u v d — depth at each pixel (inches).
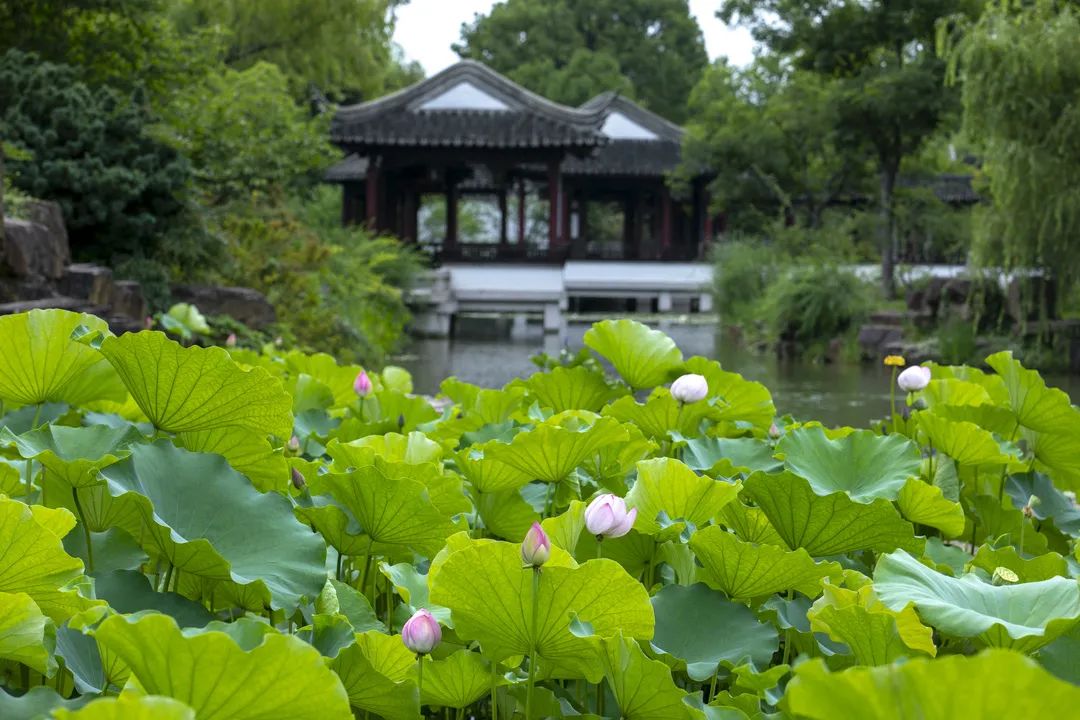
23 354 82.5
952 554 90.9
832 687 34.7
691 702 57.8
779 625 72.2
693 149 1274.6
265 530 66.2
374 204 1149.7
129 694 43.3
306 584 64.2
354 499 73.0
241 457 78.6
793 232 1139.9
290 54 1103.0
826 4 1047.6
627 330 130.6
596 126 1144.8
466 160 1148.5
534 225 2423.7
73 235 478.6
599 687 68.8
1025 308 703.1
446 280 1067.9
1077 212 649.6
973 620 54.2
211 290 502.9
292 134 689.6
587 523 64.1
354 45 1143.0
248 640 47.1
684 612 68.9
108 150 485.7
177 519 65.5
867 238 1251.2
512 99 1152.2
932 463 111.8
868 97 999.6
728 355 852.0
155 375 72.3
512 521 90.6
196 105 633.6
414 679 61.8
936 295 808.3
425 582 71.9
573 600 57.7
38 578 55.5
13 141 473.4
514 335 1080.2
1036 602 58.3
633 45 2215.8
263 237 618.2
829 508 78.0
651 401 115.1
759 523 82.2
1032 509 104.1
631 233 1589.6
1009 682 32.6
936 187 1408.7
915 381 122.6
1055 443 113.8
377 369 640.4
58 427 73.7
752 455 103.1
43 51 587.8
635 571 82.0
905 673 33.7
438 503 80.3
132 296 427.5
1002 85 660.1
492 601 58.5
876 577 59.8
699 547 71.2
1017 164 659.4
